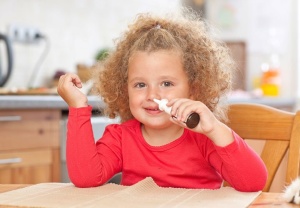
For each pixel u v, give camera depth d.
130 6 3.80
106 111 1.46
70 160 1.16
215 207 0.87
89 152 1.16
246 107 1.48
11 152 2.20
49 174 2.36
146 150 1.27
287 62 4.21
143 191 1.00
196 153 1.25
